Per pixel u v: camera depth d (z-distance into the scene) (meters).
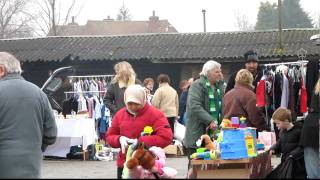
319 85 7.65
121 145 6.50
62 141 13.48
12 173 5.50
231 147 6.48
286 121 7.89
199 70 22.84
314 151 7.55
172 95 14.08
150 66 22.98
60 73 15.11
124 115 6.75
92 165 12.25
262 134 8.15
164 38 24.70
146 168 5.36
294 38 23.64
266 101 11.68
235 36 24.70
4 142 6.37
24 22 45.41
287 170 7.70
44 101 6.70
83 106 15.09
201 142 6.96
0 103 6.43
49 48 24.08
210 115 7.74
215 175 6.49
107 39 24.97
